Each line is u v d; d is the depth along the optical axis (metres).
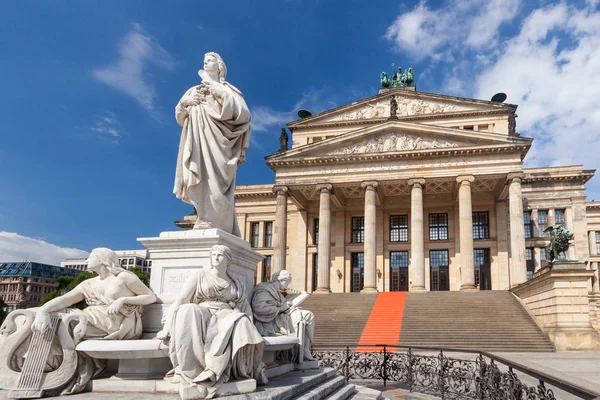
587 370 20.75
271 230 70.19
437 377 14.62
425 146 55.25
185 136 7.88
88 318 6.17
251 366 5.88
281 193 58.06
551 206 60.78
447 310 40.88
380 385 15.16
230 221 7.96
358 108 69.50
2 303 74.69
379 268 62.62
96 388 5.77
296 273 65.00
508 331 34.88
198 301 6.28
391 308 42.81
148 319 6.92
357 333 35.38
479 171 53.16
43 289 142.62
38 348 5.71
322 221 56.00
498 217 60.22
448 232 61.94
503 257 58.91
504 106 63.66
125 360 5.99
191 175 7.53
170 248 7.24
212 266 6.52
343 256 63.97
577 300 33.72
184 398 5.06
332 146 58.09
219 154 7.79
